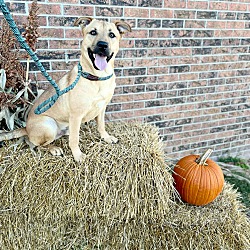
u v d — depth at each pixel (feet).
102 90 6.14
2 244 6.46
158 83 9.84
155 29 9.08
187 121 10.96
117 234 6.55
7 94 6.64
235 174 10.77
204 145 11.72
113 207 6.21
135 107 9.82
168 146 11.00
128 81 9.36
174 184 7.47
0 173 6.15
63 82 6.28
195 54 10.03
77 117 6.11
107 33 5.74
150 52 9.30
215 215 6.97
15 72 7.02
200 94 10.76
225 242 6.70
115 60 8.93
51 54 8.14
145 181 6.31
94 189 6.08
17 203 6.16
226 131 11.95
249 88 11.67
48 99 6.23
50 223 6.39
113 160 6.30
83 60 5.92
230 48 10.58
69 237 6.64
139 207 6.39
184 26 9.47
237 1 9.99
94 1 8.09
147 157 6.49
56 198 6.07
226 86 11.14
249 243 6.86
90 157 6.29
